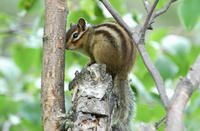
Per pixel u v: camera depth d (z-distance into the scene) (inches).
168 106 203.8
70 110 337.4
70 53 539.5
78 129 317.4
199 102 517.7
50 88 337.1
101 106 324.5
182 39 511.5
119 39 446.9
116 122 402.0
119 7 472.7
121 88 430.9
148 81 524.7
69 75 547.5
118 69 443.8
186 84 202.1
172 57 525.3
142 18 514.3
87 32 480.1
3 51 703.7
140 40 283.7
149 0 412.2
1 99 535.8
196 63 215.9
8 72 582.2
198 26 532.4
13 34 606.5
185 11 414.9
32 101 523.2
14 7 871.7
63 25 356.5
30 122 506.0
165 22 833.5
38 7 504.4
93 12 529.7
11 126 532.4
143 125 223.6
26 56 580.1
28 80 643.5
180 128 181.5
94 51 466.9
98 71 349.7
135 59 451.5
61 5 360.8
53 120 329.7
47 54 346.6
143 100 513.3
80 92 339.0
